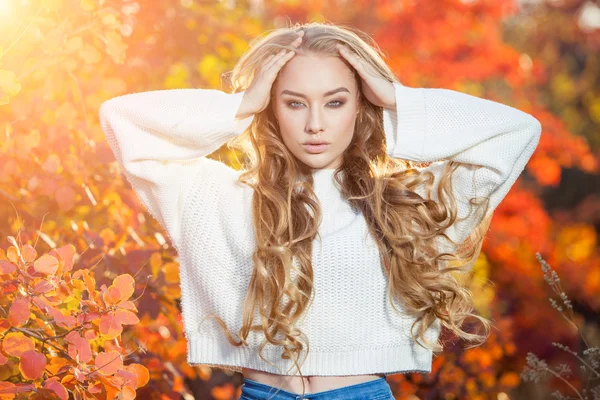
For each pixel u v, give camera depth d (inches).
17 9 141.8
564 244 534.0
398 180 115.6
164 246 148.2
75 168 142.1
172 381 153.6
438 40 372.2
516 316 359.3
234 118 112.3
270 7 314.3
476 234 118.6
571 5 670.5
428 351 115.3
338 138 110.8
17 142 136.4
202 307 114.4
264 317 107.5
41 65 143.2
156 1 192.9
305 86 109.3
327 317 108.9
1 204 139.6
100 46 153.2
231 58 214.1
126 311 109.3
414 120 112.1
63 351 110.1
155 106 112.1
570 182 615.5
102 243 138.6
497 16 386.0
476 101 113.7
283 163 115.9
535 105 466.3
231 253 112.0
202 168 115.4
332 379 110.1
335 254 109.2
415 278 111.1
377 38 365.7
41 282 107.1
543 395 285.1
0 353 105.3
